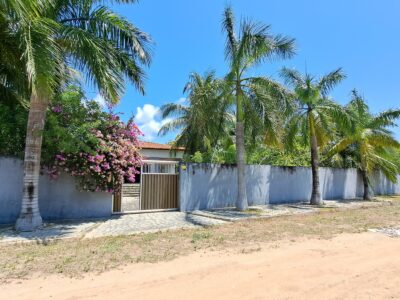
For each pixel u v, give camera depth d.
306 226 10.25
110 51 9.17
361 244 7.78
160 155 29.36
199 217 12.09
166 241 7.89
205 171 14.45
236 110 14.04
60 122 10.49
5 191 10.04
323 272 5.58
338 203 17.97
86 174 10.64
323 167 20.16
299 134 18.02
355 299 4.40
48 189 10.83
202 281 5.09
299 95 15.89
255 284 4.96
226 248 7.25
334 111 16.23
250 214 12.82
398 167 22.94
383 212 14.08
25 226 8.87
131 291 4.64
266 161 22.47
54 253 6.63
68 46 8.88
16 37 8.55
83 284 4.90
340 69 16.72
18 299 4.34
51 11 8.88
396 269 5.78
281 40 13.24
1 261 6.05
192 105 13.07
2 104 10.50
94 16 9.39
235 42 13.25
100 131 11.02
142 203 13.20
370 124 19.64
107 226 9.99
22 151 10.44
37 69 7.56
